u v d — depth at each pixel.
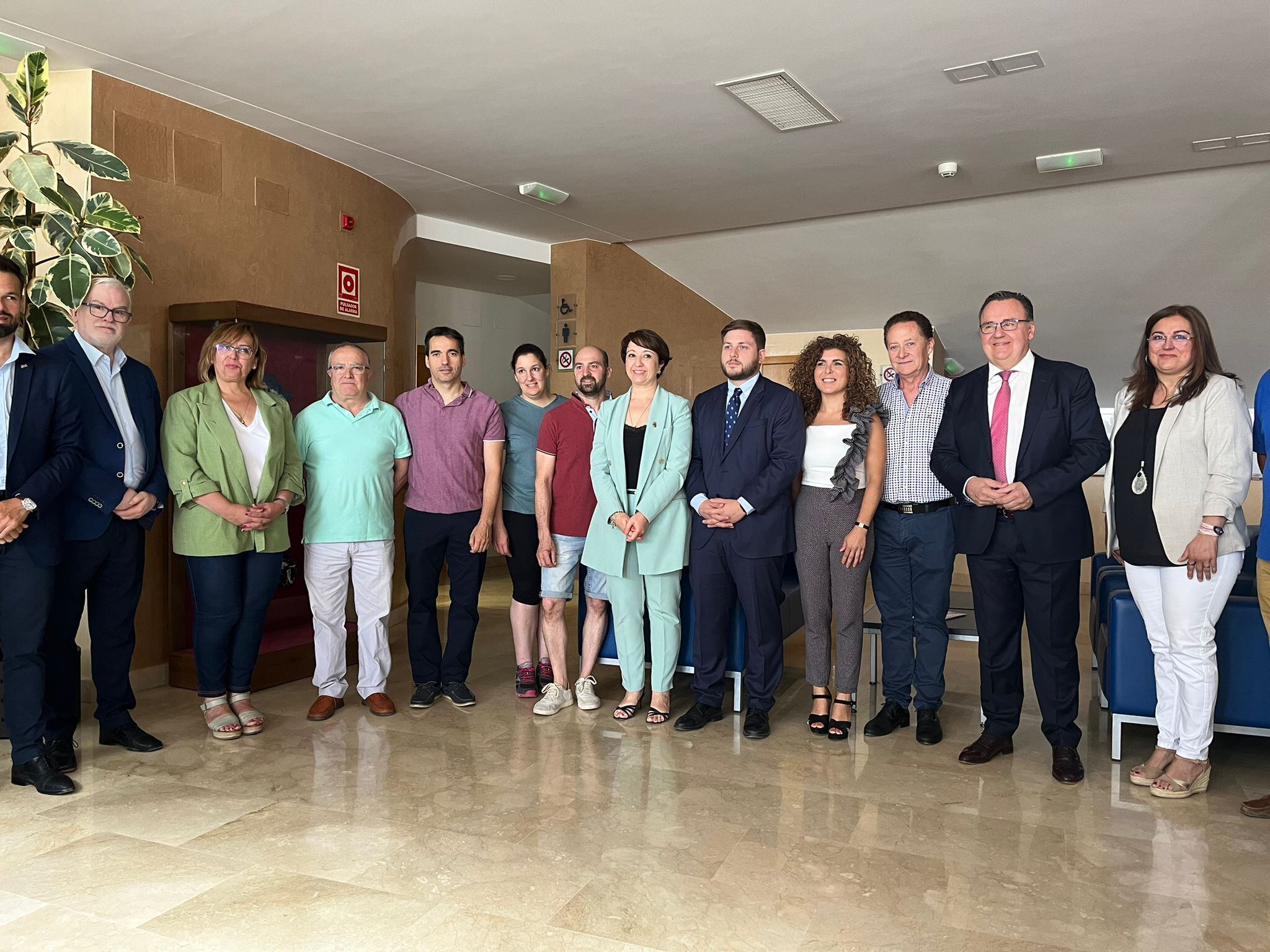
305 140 5.21
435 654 4.03
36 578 2.92
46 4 3.61
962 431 3.26
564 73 4.35
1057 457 3.11
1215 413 2.83
